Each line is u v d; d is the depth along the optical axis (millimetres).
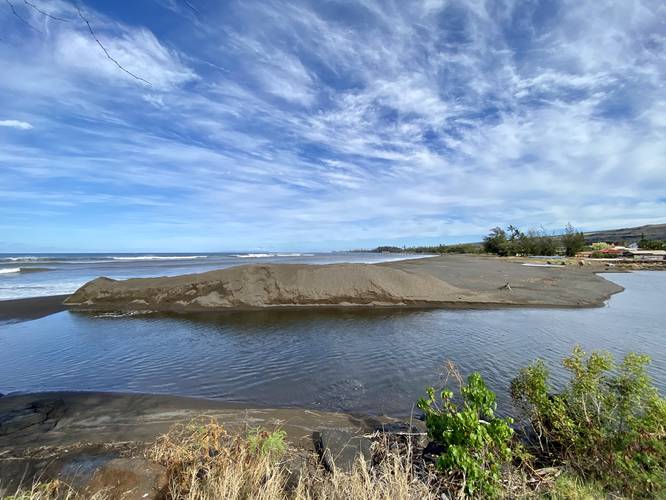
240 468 2908
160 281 14766
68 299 13859
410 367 7375
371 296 14328
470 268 24672
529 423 4574
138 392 6223
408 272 16578
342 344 9078
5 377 6938
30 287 18375
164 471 3123
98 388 6418
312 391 6254
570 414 3729
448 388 6332
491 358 7895
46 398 5848
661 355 7977
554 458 3553
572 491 2861
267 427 4750
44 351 8539
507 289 16875
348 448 3871
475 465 2883
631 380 3439
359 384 6531
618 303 15805
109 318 12133
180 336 9891
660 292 19625
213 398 5984
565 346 8797
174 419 5078
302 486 2938
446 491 3025
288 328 10789
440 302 14320
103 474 3119
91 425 4883
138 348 8781
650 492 2793
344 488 2873
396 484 2896
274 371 7199
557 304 14781
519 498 2832
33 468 3770
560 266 36188
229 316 12469
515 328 10773
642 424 3014
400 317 12375
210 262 42562
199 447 3316
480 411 3488
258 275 15023
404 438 4082
